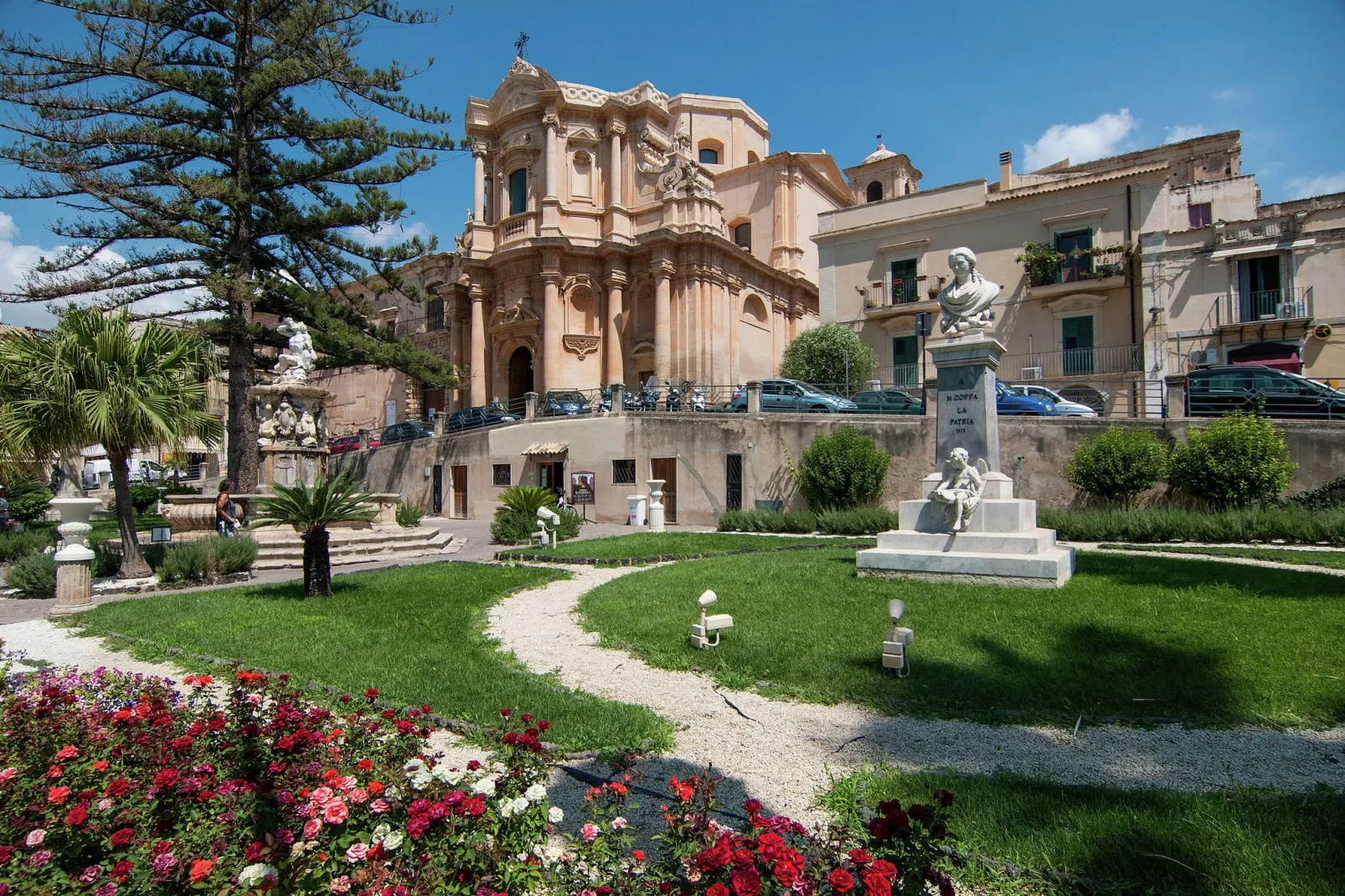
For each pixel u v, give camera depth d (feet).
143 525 77.00
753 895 7.89
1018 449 63.67
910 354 104.06
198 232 76.74
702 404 89.92
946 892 8.57
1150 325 88.58
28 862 9.66
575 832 12.40
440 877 9.29
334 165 80.38
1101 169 117.50
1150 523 49.75
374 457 114.93
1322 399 57.26
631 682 21.38
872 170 146.30
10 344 39.99
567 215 124.57
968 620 25.39
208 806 10.70
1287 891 10.16
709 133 145.18
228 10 77.15
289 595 35.55
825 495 68.44
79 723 13.23
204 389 45.68
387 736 13.37
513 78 127.13
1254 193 94.27
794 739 16.84
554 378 119.34
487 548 59.82
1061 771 14.83
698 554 48.37
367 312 94.48
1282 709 17.38
